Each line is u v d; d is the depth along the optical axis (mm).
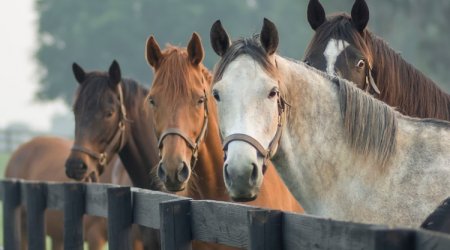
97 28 88312
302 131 8984
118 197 10227
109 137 14031
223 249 10828
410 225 8766
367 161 8961
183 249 8812
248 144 8234
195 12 88812
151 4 88250
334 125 9047
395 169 8922
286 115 8812
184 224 8828
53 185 12719
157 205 9547
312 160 9031
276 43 8773
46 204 13023
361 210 8945
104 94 14102
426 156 8914
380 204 8883
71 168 13938
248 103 8344
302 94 8977
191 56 11156
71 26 94812
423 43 67750
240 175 8156
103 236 15742
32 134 63812
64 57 92875
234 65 8547
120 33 87625
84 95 14227
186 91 10852
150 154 14078
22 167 19578
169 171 10500
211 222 8445
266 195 10984
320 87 9070
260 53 8609
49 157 19000
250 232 7309
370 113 9008
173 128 10664
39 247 13023
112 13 89125
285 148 8898
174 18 88188
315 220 6863
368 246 6230
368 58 10977
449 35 68125
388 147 8938
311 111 9008
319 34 11195
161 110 10859
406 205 8805
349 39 10969
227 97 8422
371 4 70688
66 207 11805
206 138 11141
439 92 11234
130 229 10281
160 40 88750
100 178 16359
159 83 11000
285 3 86938
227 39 9156
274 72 8539
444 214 7168
